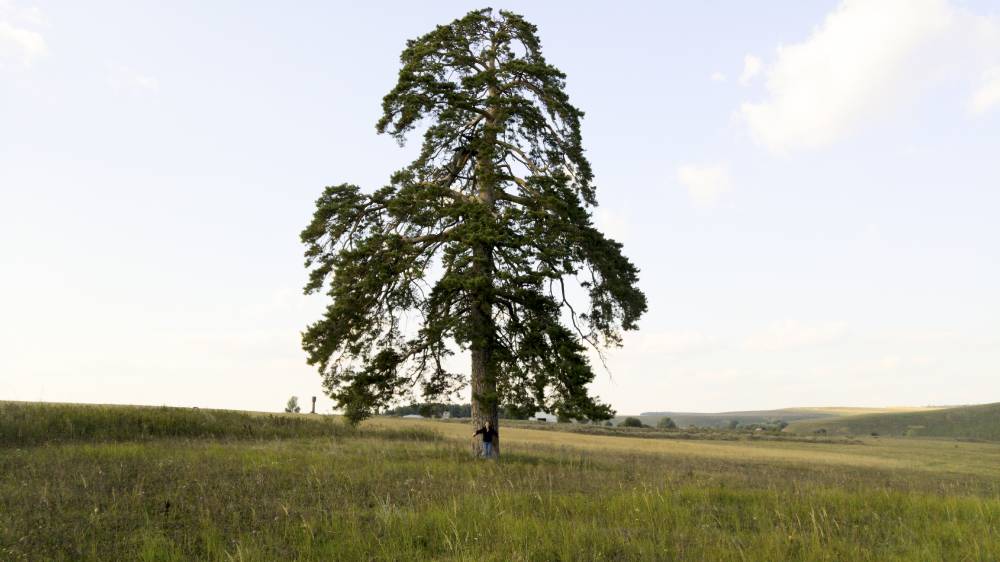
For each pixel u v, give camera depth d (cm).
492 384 1856
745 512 1114
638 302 2148
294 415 3628
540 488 1280
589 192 2270
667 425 11369
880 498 1300
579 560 743
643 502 1108
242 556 729
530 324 1848
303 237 2023
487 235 1811
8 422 2028
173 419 2553
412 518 918
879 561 771
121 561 721
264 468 1434
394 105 2067
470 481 1306
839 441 7944
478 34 2230
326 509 1002
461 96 2031
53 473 1236
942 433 14200
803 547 812
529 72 2138
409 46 2192
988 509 1170
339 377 1978
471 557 732
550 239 1917
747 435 8050
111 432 2245
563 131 2225
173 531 853
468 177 2189
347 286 1889
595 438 5194
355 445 2386
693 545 836
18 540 762
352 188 2052
